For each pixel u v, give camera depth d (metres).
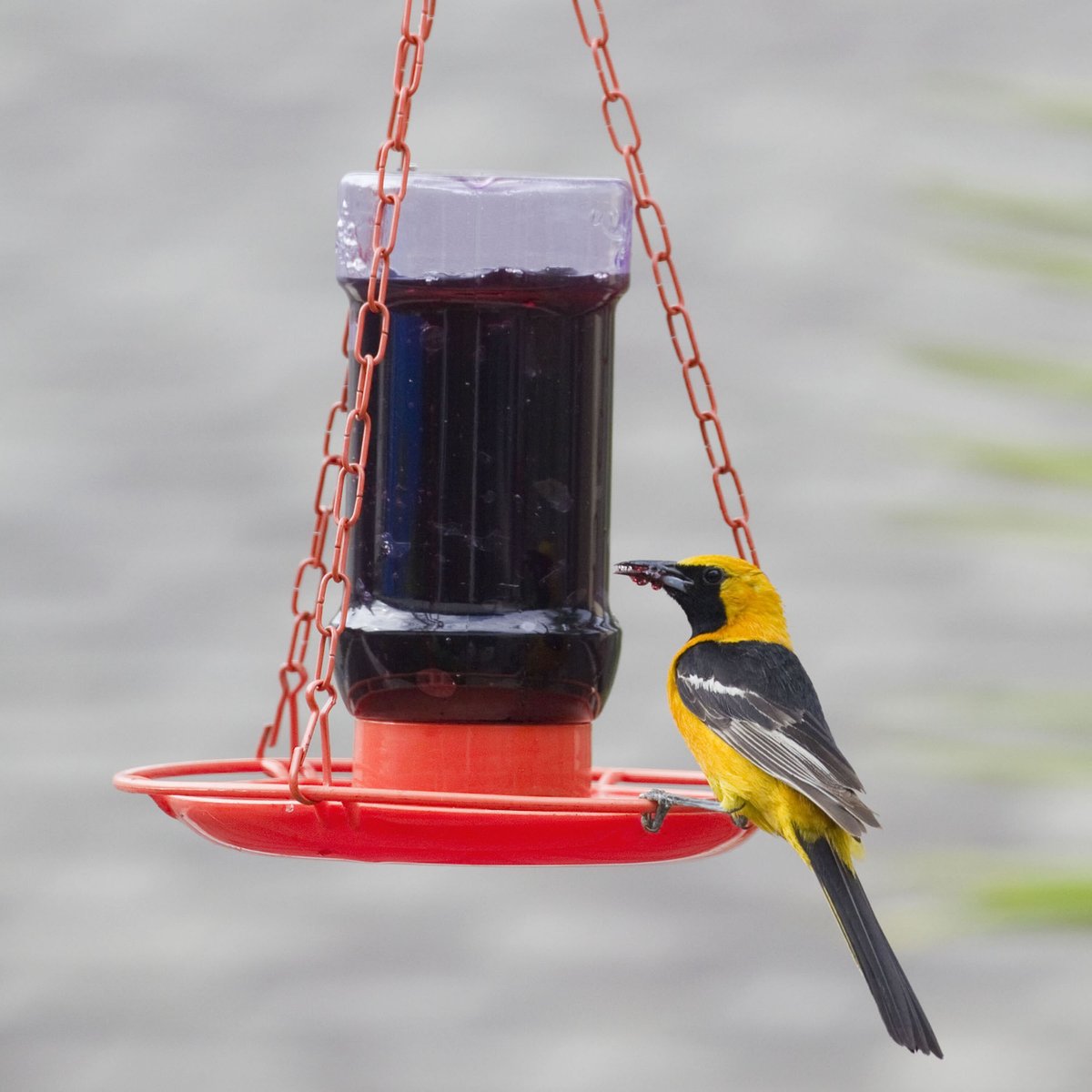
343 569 10.28
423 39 9.03
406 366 10.03
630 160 9.96
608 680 10.26
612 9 25.05
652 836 9.28
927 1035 9.50
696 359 10.33
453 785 9.86
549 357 10.09
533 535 10.01
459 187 10.01
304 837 8.92
